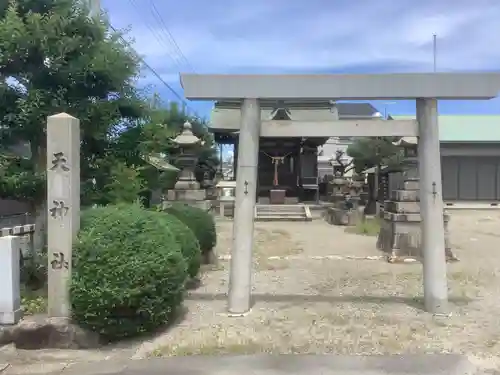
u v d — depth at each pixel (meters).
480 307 7.20
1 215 8.80
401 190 11.83
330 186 31.62
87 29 7.08
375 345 5.55
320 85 6.75
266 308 7.14
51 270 5.81
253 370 4.87
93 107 7.00
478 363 5.07
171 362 5.08
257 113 6.89
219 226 20.61
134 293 5.46
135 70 7.45
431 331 6.07
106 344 5.72
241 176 6.91
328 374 4.76
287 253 12.86
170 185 15.27
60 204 5.82
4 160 6.85
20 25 6.55
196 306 7.28
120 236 5.67
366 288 8.54
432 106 6.82
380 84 6.71
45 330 5.59
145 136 7.74
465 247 14.21
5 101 6.86
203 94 6.81
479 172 33.78
